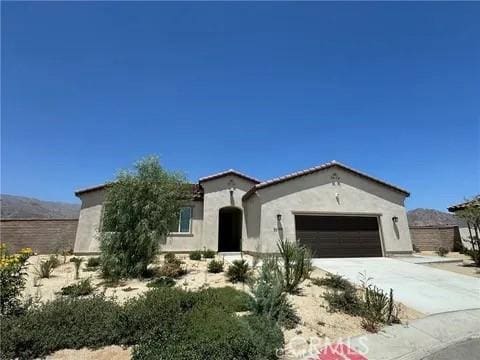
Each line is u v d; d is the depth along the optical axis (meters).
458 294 10.92
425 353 6.36
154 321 6.33
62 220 20.70
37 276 11.94
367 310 8.23
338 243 18.97
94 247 19.84
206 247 21.84
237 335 5.62
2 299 6.80
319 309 8.54
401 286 11.84
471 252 17.41
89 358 5.53
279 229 18.19
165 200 13.42
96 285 10.88
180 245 21.83
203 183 22.84
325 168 20.02
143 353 5.11
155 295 7.61
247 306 7.43
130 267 12.05
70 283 10.95
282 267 10.27
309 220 18.95
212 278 12.07
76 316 6.37
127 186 12.95
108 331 6.15
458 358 6.14
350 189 20.11
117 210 12.66
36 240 20.22
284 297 7.86
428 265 16.92
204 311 6.95
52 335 5.84
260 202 18.39
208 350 5.04
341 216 19.55
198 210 22.84
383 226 20.08
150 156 14.10
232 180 23.38
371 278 12.83
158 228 13.03
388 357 6.16
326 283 11.06
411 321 8.20
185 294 7.90
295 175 19.16
